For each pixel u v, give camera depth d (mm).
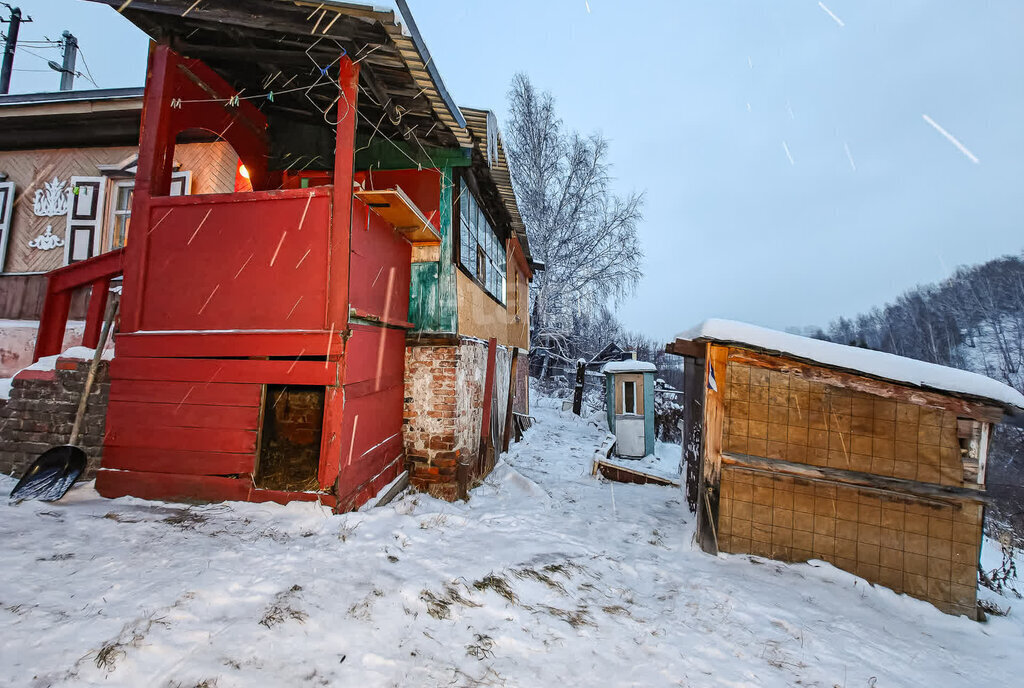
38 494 3695
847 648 2850
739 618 3105
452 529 4113
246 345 3811
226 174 7020
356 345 3994
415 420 5375
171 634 2094
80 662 1850
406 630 2451
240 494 3783
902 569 3762
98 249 7230
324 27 3613
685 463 6367
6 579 2389
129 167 7336
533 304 21344
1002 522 8531
